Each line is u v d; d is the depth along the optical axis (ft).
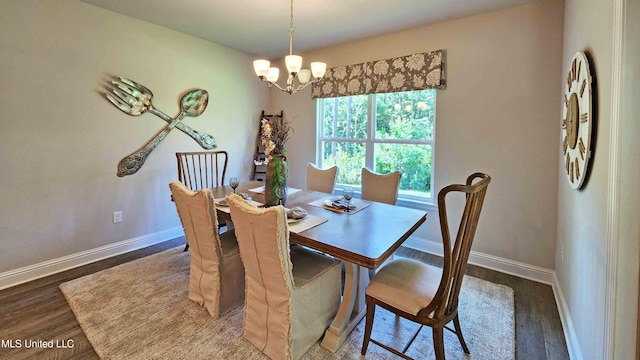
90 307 7.46
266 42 12.75
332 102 13.85
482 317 7.29
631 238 3.80
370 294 5.77
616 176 3.95
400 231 6.34
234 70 13.99
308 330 6.05
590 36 5.47
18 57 8.30
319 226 6.61
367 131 12.80
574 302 6.32
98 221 10.27
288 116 15.15
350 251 5.32
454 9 9.31
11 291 8.20
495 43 9.46
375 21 10.28
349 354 6.07
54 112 9.05
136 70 10.75
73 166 9.56
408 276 5.95
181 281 8.78
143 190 11.37
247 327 6.34
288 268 5.48
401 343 6.43
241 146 14.64
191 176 12.76
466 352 6.10
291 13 9.68
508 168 9.50
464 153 10.28
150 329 6.67
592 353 4.97
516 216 9.46
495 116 9.61
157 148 11.63
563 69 8.15
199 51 12.58
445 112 10.55
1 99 8.11
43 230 9.07
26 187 8.70
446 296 5.09
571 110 6.49
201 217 6.72
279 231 5.15
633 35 3.73
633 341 3.81
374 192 9.79
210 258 7.10
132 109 10.77
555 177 8.76
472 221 5.05
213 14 9.95
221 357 5.91
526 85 9.05
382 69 11.71
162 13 10.02
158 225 11.96
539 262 9.17
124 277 8.99
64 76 9.16
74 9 9.20
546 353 6.17
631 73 3.76
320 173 11.22
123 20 10.28
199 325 6.82
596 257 4.85
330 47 13.24
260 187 10.68
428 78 10.64
